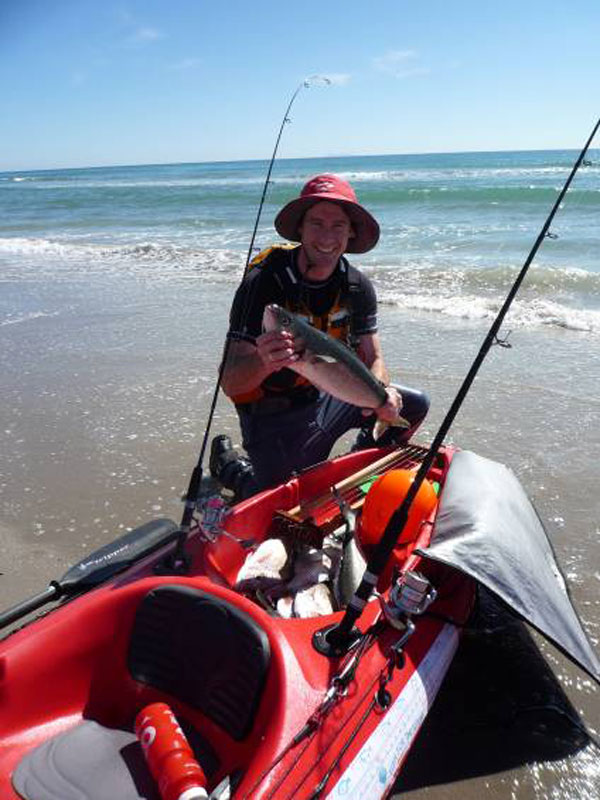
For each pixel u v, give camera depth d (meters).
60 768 2.05
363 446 4.50
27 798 1.96
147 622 2.32
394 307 9.35
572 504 4.40
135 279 11.99
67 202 33.81
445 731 2.72
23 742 2.17
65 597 2.66
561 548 3.94
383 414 3.61
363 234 3.67
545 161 64.81
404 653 2.32
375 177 41.41
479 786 2.48
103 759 2.10
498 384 6.41
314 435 4.08
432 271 11.22
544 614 2.64
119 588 2.40
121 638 2.37
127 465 5.07
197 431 5.57
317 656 2.14
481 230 16.20
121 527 4.27
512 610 2.53
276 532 3.15
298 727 1.92
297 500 3.40
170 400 6.23
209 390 6.41
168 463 5.07
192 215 24.30
